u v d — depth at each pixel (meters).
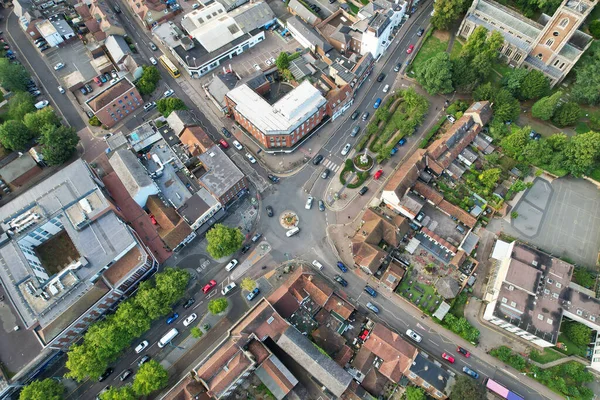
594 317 109.06
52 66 164.25
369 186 139.38
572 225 130.88
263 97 157.50
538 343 110.75
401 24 175.50
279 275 125.00
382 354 107.06
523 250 117.56
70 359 103.19
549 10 166.12
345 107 152.88
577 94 146.12
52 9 175.88
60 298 107.44
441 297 120.25
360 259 120.69
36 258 121.19
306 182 140.50
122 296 118.88
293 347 103.69
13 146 139.62
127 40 169.75
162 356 113.94
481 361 112.19
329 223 133.25
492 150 142.00
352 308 115.19
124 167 127.94
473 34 150.88
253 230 132.12
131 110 154.88
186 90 160.38
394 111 153.00
